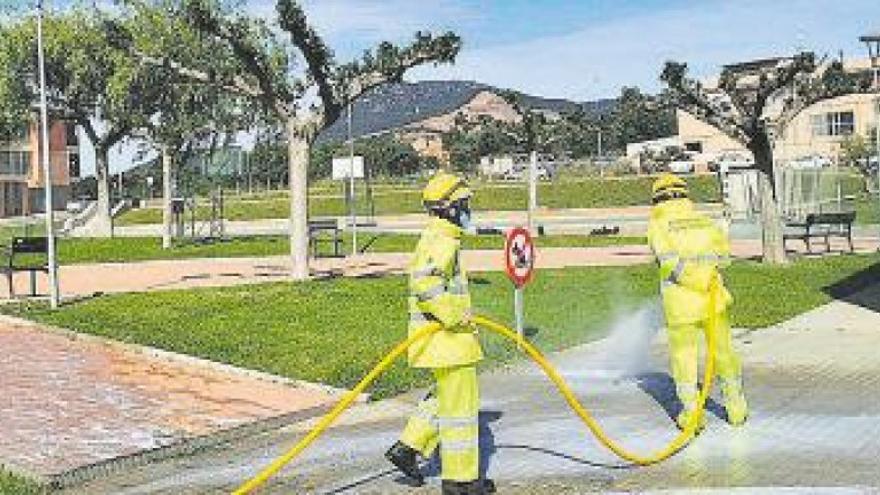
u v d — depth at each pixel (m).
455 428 7.12
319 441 9.15
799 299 17.48
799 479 7.34
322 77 19.80
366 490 7.52
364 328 14.74
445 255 7.03
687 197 9.10
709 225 8.96
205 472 8.27
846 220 25.81
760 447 8.27
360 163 30.30
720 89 22.58
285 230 47.97
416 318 7.30
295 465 8.33
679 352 8.92
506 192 67.00
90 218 61.28
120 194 79.31
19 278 24.55
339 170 30.28
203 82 20.78
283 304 17.03
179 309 17.02
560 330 14.67
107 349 14.37
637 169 78.25
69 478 8.05
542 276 20.62
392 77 20.12
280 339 14.16
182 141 37.06
